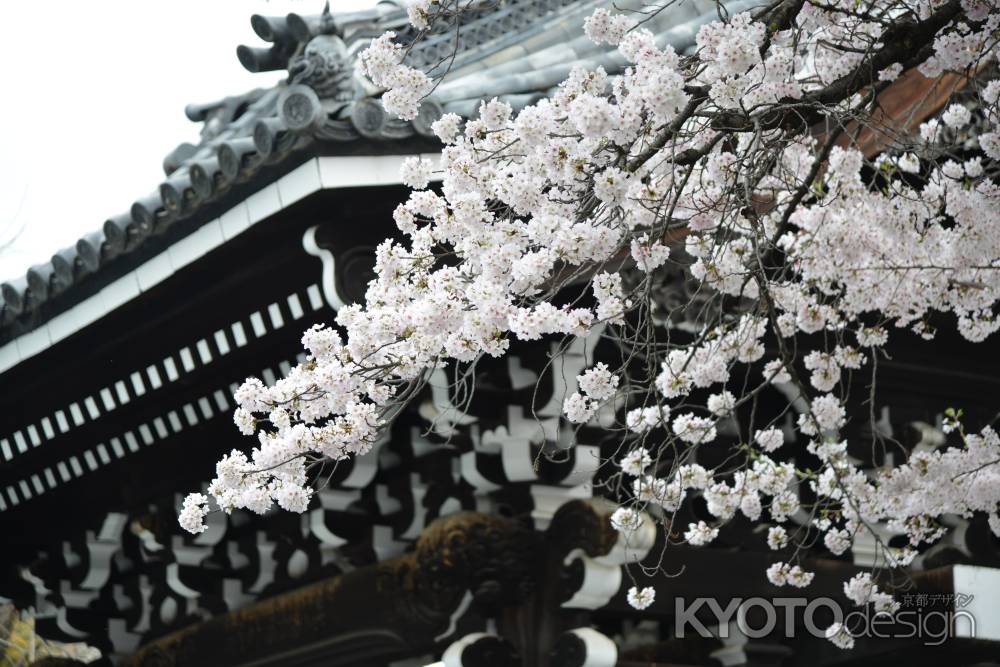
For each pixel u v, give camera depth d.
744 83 3.65
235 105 7.89
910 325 7.04
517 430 6.35
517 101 5.79
